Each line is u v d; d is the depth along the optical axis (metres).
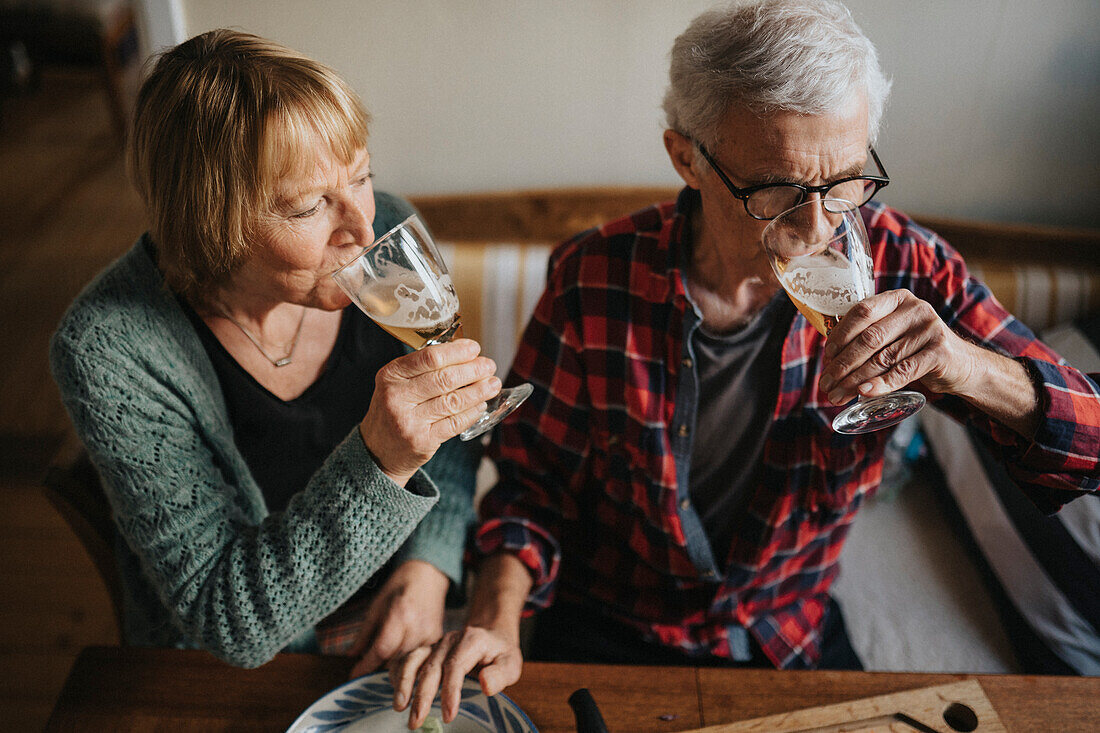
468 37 1.73
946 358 0.82
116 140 4.02
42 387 2.64
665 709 0.89
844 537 1.25
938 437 1.65
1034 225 1.84
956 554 1.57
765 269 0.98
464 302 1.76
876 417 0.86
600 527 1.31
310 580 0.89
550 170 1.88
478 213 1.90
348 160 0.90
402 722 0.89
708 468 1.21
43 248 3.27
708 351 1.11
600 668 0.94
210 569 0.94
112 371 0.97
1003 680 0.90
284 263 0.93
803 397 1.11
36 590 2.07
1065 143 1.74
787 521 1.19
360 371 1.17
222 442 1.07
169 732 0.87
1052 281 1.70
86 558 2.16
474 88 1.79
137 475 0.96
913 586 1.51
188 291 1.01
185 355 1.04
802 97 0.84
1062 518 1.35
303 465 1.19
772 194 0.90
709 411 1.16
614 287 1.15
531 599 1.19
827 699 0.89
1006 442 1.01
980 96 1.72
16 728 1.75
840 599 1.49
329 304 0.99
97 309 1.00
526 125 1.83
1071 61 1.66
